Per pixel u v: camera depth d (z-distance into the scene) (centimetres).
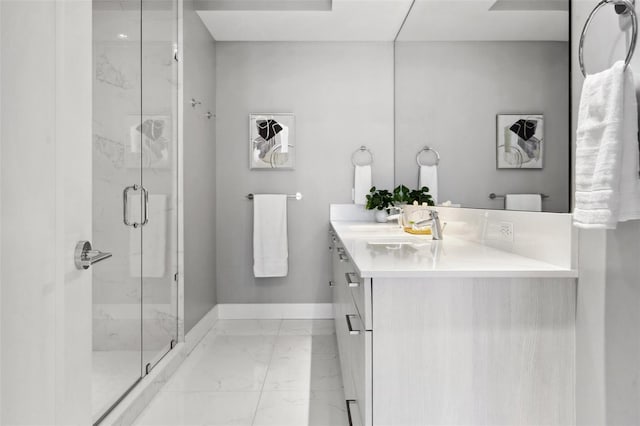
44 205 92
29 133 87
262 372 255
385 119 374
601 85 103
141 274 223
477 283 126
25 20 86
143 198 224
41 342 91
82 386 105
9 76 82
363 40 371
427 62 273
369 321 126
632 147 98
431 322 126
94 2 175
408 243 207
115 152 195
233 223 374
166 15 263
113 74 192
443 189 249
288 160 372
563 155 139
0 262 79
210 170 355
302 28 346
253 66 372
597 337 118
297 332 335
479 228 203
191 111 304
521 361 127
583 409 123
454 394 126
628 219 98
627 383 107
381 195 353
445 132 244
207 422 197
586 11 128
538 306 127
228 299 375
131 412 196
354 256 159
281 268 365
